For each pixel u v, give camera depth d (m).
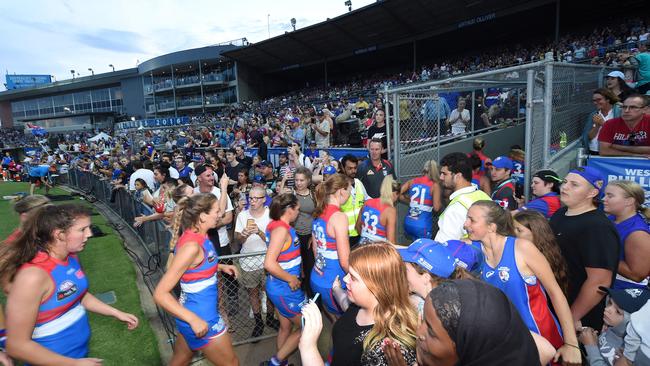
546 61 3.74
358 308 1.95
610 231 2.45
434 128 6.88
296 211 3.31
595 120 4.73
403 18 31.11
